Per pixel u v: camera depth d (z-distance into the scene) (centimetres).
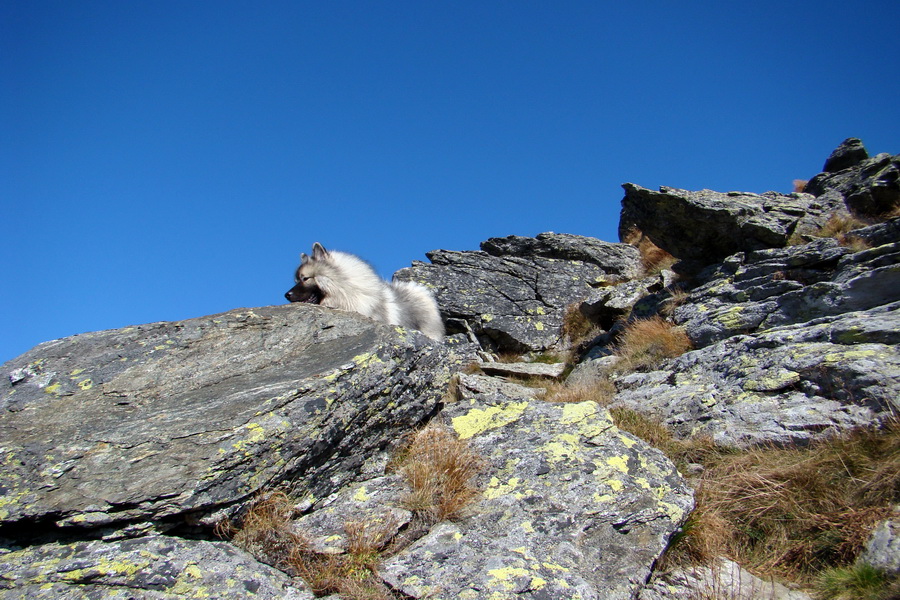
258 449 495
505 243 1748
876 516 515
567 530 494
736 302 1007
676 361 915
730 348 860
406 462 593
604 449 579
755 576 499
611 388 928
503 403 674
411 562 463
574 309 1417
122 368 594
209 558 439
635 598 459
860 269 884
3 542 440
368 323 705
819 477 582
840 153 1605
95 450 483
